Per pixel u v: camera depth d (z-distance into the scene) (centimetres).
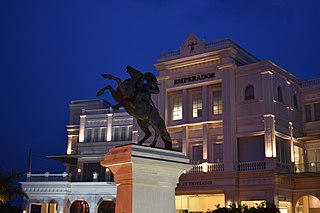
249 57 3988
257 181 3366
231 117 3575
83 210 4766
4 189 3294
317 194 3419
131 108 1117
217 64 3741
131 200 1005
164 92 3984
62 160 5162
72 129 5250
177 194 3725
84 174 4794
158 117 1134
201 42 3841
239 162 3556
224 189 3462
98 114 5034
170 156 1083
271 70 3559
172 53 4053
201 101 3841
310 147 3866
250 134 3522
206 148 3688
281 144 3594
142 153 1028
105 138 4931
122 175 1044
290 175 3369
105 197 4200
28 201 4388
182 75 3912
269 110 3450
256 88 3569
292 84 3916
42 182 4359
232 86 3656
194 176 3631
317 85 3928
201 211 3828
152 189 1044
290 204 3512
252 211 2500
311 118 3934
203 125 3753
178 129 3909
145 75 1145
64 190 4288
